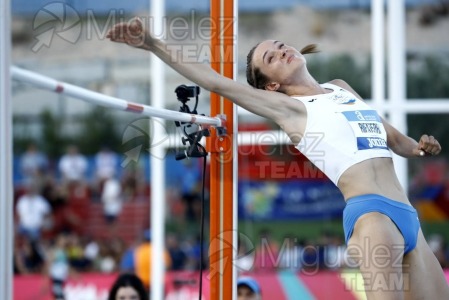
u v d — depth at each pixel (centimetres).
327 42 5506
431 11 5722
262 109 1376
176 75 4528
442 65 5622
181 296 2909
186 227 4462
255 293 1744
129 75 5156
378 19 2320
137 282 1767
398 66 2323
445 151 5141
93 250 4388
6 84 938
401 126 2278
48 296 3338
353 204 1348
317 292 2511
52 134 5084
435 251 4238
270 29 5522
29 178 4894
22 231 4631
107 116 5141
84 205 4781
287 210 4444
